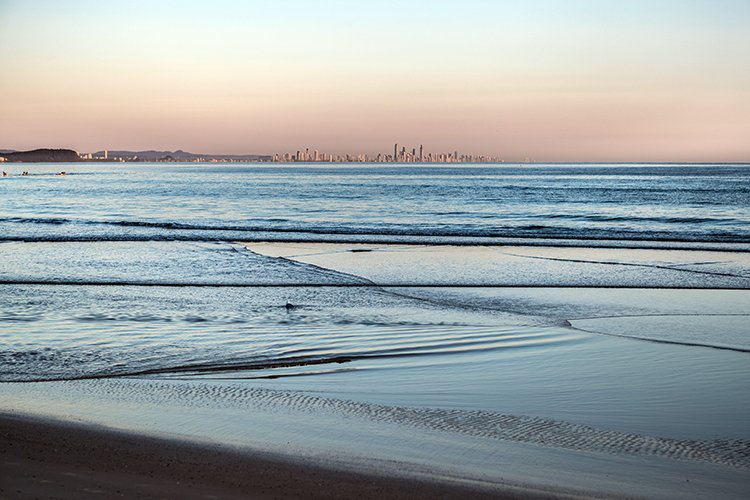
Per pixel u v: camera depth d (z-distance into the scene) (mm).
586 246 30000
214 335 13156
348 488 6422
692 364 11523
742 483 6879
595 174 188500
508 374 10820
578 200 66875
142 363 11102
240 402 9133
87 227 37375
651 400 9570
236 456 7164
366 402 9273
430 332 13680
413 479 6684
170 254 26125
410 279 20984
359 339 12984
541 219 46125
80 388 9695
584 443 7895
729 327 14594
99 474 6555
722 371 11125
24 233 33281
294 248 28672
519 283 20453
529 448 7691
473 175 177875
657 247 29672
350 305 16641
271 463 6996
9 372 10492
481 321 14906
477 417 8734
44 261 23922
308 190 88125
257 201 65000
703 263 24984
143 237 31359
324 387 9953
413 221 44375
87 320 14414
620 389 10070
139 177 156875
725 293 19125
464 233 35312
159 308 15906
